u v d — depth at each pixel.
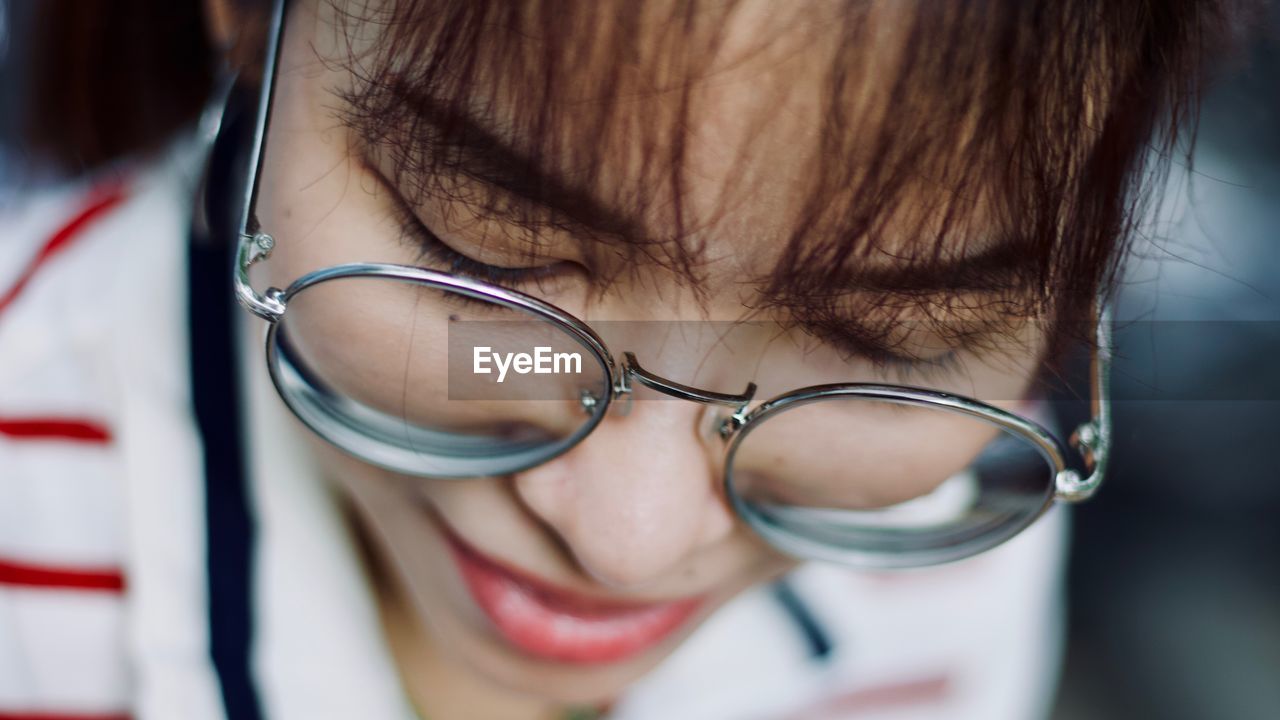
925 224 0.19
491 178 0.20
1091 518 0.62
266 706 0.30
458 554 0.26
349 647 0.30
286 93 0.22
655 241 0.20
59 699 0.31
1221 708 0.55
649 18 0.18
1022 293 0.21
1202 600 0.60
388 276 0.22
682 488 0.23
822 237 0.19
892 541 0.26
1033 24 0.19
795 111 0.19
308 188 0.22
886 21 0.18
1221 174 0.31
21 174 0.34
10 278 0.32
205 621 0.30
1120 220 0.21
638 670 0.27
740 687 0.36
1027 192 0.20
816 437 0.23
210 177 0.29
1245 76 0.26
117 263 0.31
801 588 0.36
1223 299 0.46
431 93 0.19
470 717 0.33
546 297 0.22
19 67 0.33
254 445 0.30
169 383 0.30
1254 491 0.60
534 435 0.23
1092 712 0.55
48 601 0.31
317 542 0.30
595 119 0.19
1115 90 0.20
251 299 0.23
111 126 0.33
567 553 0.24
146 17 0.32
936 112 0.19
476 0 0.19
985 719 0.38
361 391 0.23
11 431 0.30
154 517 0.30
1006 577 0.38
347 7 0.20
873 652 0.37
